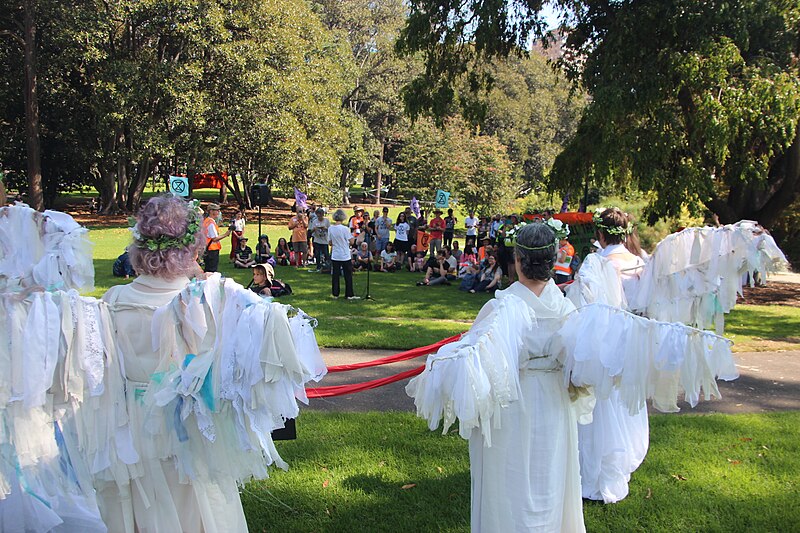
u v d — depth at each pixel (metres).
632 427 4.42
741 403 6.82
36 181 29.59
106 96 29.69
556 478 3.08
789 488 4.61
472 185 33.34
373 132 55.19
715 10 13.74
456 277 16.94
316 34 39.12
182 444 2.76
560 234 3.29
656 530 4.02
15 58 31.17
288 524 4.01
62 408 2.71
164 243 2.84
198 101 29.97
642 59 14.51
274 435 3.98
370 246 20.42
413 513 4.17
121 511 2.83
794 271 21.55
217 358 2.75
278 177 34.41
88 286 3.13
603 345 3.00
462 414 2.74
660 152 14.30
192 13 29.62
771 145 14.38
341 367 5.23
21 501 2.65
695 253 4.43
